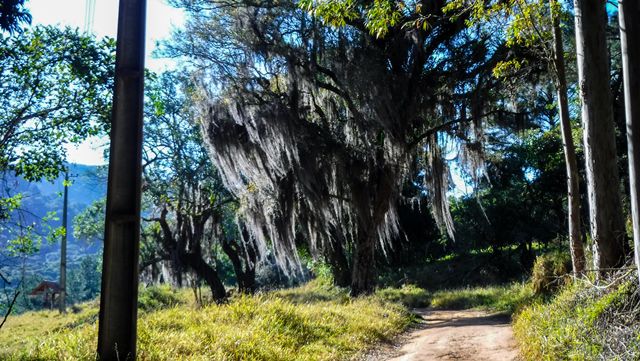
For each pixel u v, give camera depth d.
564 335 7.75
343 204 24.33
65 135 14.99
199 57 22.88
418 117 22.38
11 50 14.37
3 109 14.66
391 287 39.59
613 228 9.97
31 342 7.81
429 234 46.22
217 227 33.28
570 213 12.38
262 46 21.81
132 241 6.77
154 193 31.66
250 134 21.53
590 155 10.20
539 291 15.09
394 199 23.19
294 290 34.88
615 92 21.61
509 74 19.11
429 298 28.03
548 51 13.13
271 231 23.17
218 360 7.61
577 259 12.12
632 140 5.01
